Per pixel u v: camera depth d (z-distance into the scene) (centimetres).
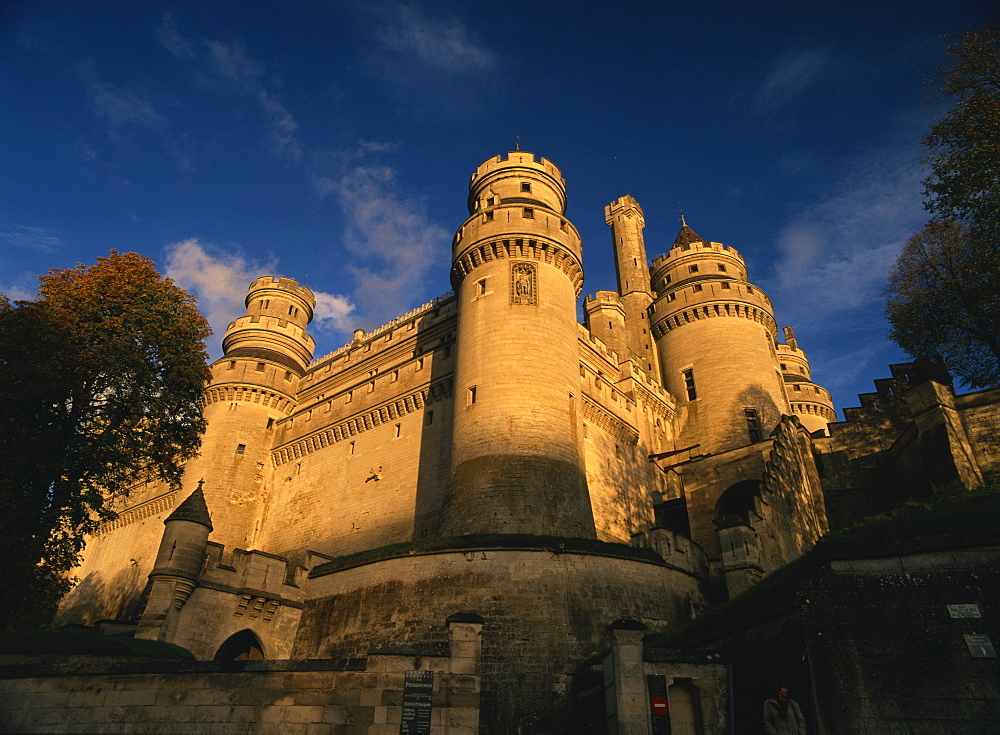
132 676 1370
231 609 2381
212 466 4138
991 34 2173
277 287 5144
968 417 2506
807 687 1244
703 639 1672
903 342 2998
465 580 2191
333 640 2336
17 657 1557
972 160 2197
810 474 3072
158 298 2345
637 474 3828
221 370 4516
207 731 1298
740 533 2331
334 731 1270
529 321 3084
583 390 3572
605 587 2230
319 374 4581
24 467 1891
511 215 3453
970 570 1256
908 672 1203
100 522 2084
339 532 3619
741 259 4912
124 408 2202
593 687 1711
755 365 4253
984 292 2612
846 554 1355
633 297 5009
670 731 1360
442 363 3653
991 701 1127
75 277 2281
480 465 2684
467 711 1289
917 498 2716
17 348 1953
